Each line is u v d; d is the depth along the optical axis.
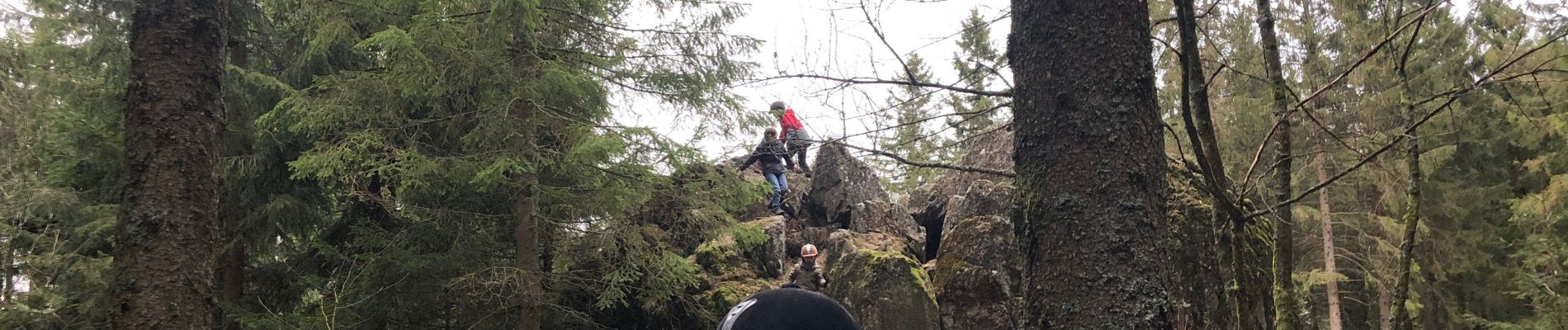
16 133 9.47
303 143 9.13
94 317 8.43
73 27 8.12
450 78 7.27
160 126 4.50
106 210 8.56
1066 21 2.87
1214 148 3.83
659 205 9.40
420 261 8.19
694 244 10.79
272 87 8.35
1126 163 2.75
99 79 8.39
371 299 8.53
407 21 7.38
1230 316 6.59
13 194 8.68
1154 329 2.63
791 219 12.12
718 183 8.80
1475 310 18.05
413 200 8.36
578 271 8.89
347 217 10.02
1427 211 17.08
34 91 9.58
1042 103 2.88
